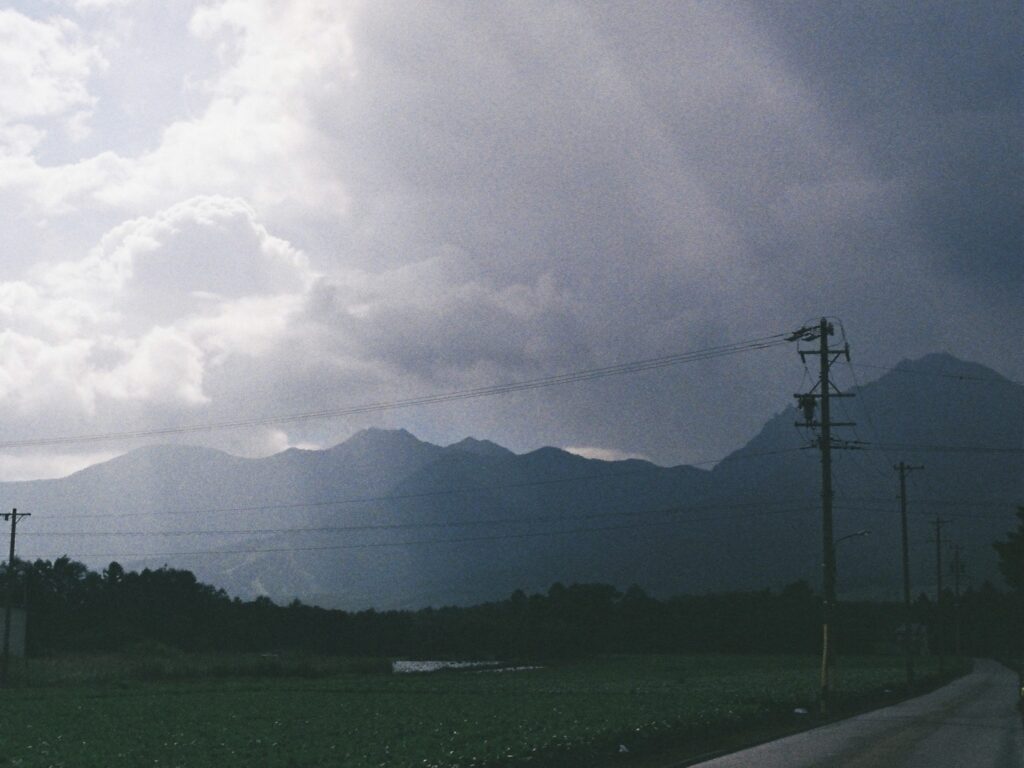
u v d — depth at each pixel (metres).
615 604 194.12
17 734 43.84
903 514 89.81
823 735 43.72
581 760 32.78
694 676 105.69
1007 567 138.75
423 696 70.94
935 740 40.94
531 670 131.50
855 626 190.88
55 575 172.00
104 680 94.44
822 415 56.59
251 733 43.28
